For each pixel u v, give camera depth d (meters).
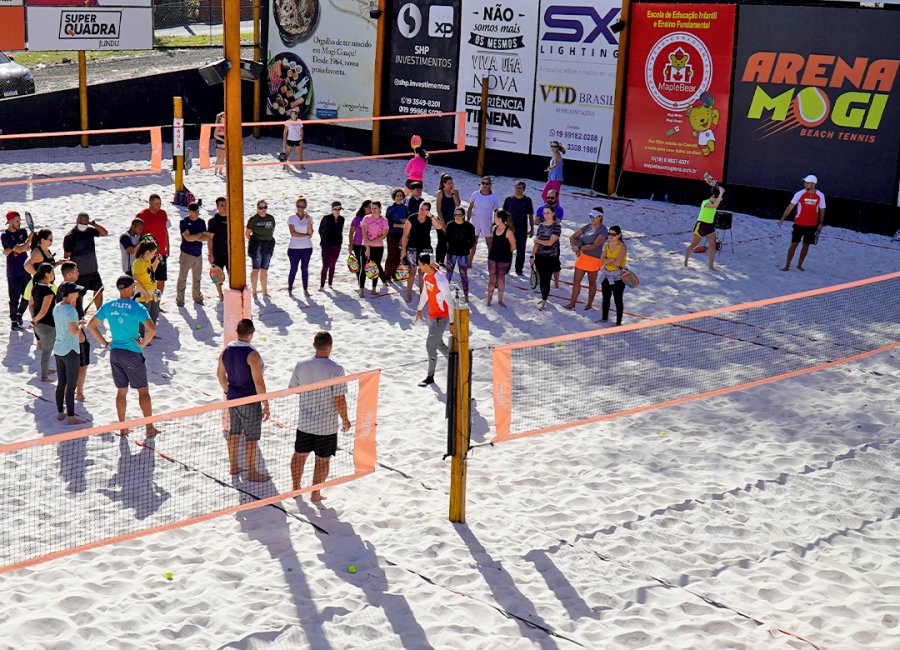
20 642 6.07
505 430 8.16
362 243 14.45
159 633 6.29
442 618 6.64
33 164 22.91
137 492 8.25
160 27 36.66
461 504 7.91
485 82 24.06
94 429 6.93
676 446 9.67
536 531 7.89
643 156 22.34
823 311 14.51
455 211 13.79
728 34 20.62
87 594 6.67
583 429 9.98
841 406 10.89
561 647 6.36
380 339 12.66
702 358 12.31
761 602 7.02
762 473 9.12
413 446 9.43
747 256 17.72
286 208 19.69
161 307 13.54
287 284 15.05
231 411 8.45
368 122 26.77
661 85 21.73
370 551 7.48
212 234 13.55
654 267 16.78
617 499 8.50
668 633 6.57
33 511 7.84
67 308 9.43
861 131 19.55
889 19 18.83
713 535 7.96
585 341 12.85
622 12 21.81
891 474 9.23
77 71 29.42
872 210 19.80
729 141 21.14
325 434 8.07
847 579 7.36
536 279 14.41
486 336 12.94
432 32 25.17
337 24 26.64
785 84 20.20
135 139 26.56
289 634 6.34
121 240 12.69
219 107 28.09
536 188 23.20
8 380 10.71
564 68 23.12
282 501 8.23
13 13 23.33
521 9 23.52
